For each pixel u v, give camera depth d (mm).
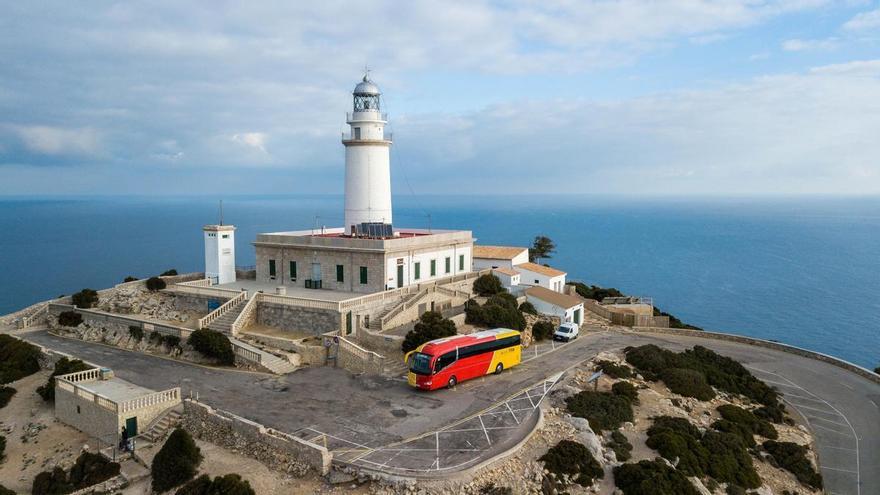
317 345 49500
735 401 49062
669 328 69438
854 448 43625
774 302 178000
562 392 42000
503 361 46656
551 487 30703
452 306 61000
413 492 28578
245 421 34938
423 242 64312
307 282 63812
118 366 48656
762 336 134250
